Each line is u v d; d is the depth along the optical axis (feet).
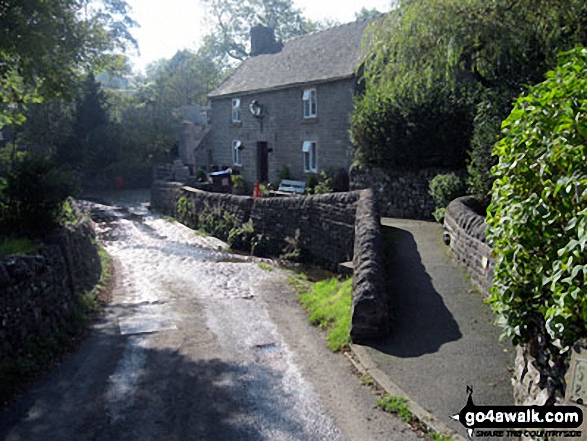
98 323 30.17
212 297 36.11
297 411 18.69
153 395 20.34
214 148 100.83
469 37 36.19
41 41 31.35
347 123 69.62
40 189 32.55
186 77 161.27
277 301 34.94
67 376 22.26
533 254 12.76
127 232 69.05
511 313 13.71
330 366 22.53
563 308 10.80
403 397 18.72
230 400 19.76
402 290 29.14
